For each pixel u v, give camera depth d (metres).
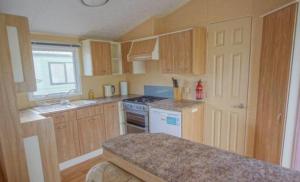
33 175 2.05
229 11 2.62
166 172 0.79
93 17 2.95
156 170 0.81
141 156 0.94
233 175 0.75
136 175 0.89
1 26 1.68
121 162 0.97
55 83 3.27
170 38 2.98
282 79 1.84
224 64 2.75
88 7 2.64
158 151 0.99
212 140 3.03
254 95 2.52
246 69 2.55
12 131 1.79
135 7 2.93
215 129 2.97
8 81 1.73
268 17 2.16
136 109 3.25
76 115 2.90
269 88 2.12
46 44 3.03
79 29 3.21
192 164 0.84
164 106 2.80
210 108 2.99
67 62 3.39
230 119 2.79
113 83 4.07
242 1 2.48
